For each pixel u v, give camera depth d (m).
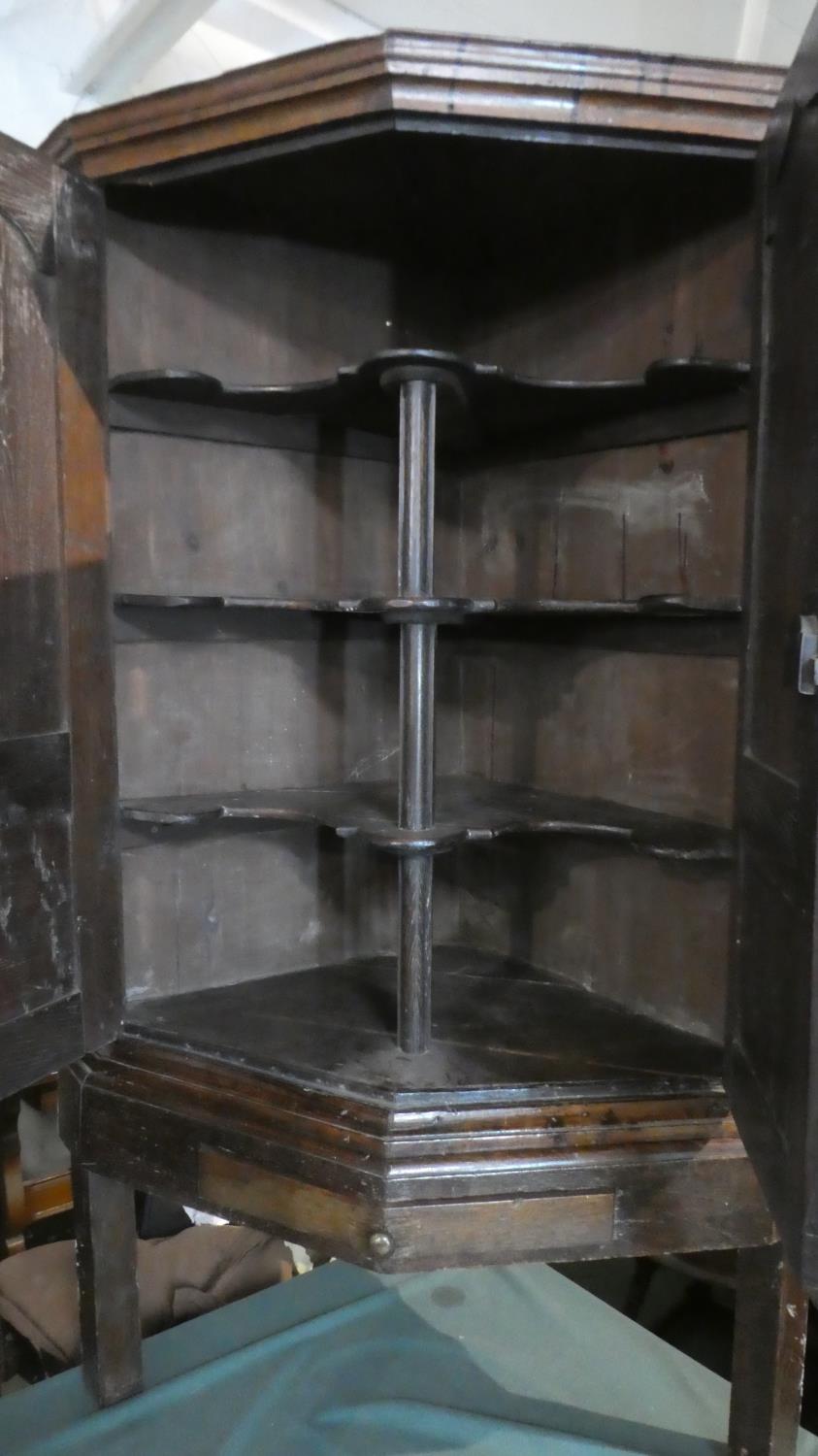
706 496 1.25
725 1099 1.18
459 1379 1.49
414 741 1.19
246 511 1.44
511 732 1.58
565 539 1.46
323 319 1.48
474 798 1.45
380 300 1.52
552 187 1.24
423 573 1.16
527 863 1.58
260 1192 1.17
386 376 1.15
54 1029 1.20
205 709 1.43
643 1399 1.46
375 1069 1.21
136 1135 1.27
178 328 1.35
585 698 1.45
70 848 1.20
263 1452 1.35
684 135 1.08
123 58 1.77
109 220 1.27
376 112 1.04
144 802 1.33
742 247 1.18
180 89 1.08
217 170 1.15
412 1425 1.39
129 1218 1.44
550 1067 1.22
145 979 1.41
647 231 1.30
